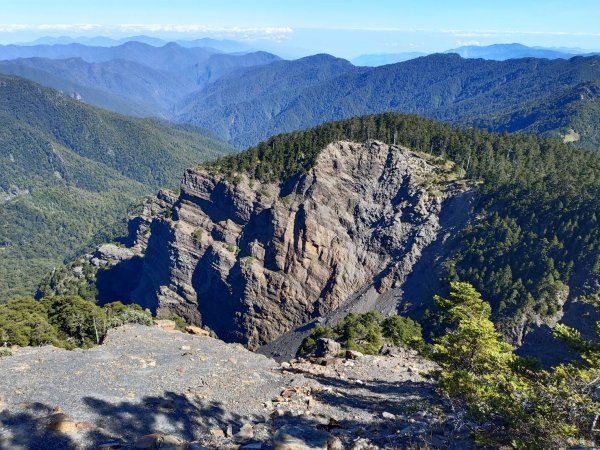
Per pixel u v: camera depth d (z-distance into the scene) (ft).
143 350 138.00
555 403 77.30
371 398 112.78
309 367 143.64
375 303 484.33
